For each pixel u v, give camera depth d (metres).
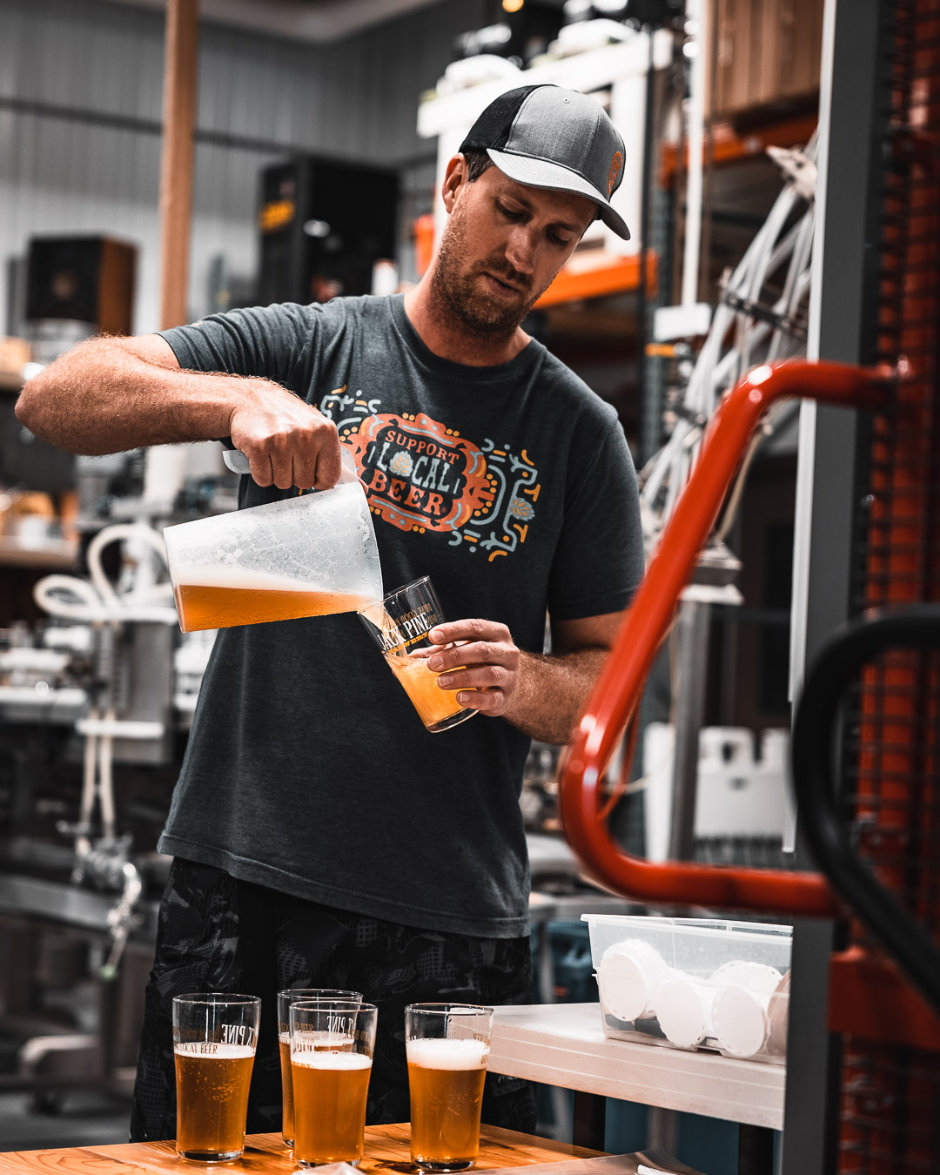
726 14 3.17
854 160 0.83
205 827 1.52
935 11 0.81
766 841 3.98
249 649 1.53
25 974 4.79
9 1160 1.09
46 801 4.01
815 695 0.58
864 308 0.83
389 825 1.49
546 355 1.66
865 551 0.82
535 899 2.89
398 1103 1.48
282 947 1.48
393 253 6.34
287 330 1.61
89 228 8.46
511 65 3.77
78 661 3.41
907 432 0.79
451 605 1.56
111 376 1.44
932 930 0.76
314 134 9.12
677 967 1.24
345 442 1.56
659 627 0.69
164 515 3.46
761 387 0.75
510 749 1.58
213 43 8.82
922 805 0.78
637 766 3.20
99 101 8.48
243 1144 1.14
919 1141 0.77
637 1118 1.92
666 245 2.99
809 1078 0.85
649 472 2.81
